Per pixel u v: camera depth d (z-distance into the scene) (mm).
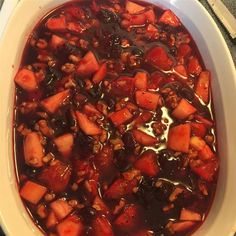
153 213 211
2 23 236
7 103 218
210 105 235
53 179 209
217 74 236
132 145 216
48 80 226
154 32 247
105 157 213
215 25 243
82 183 210
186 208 213
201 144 222
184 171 217
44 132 216
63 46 235
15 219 196
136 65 236
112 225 208
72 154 214
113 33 243
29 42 239
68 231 203
